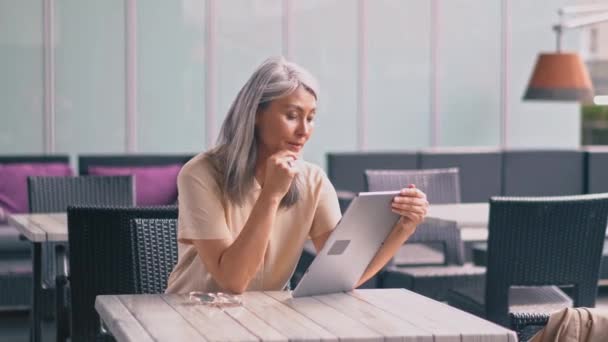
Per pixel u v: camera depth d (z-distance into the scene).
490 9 8.55
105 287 3.80
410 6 8.41
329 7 8.27
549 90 7.53
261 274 2.92
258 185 2.91
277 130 2.81
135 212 3.77
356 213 2.68
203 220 2.78
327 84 8.30
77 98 7.79
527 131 8.69
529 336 3.88
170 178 7.51
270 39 8.16
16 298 6.40
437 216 4.77
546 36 8.66
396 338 2.24
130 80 7.88
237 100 2.85
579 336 2.54
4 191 7.20
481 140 8.59
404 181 5.82
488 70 8.58
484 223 4.59
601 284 7.82
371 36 8.36
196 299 2.62
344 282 2.81
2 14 7.62
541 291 4.71
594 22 7.40
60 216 4.89
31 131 7.70
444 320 2.42
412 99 8.45
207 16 8.02
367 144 8.38
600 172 8.19
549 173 8.14
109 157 7.50
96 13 7.80
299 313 2.51
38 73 7.70
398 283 5.41
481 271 5.45
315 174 3.02
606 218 4.28
